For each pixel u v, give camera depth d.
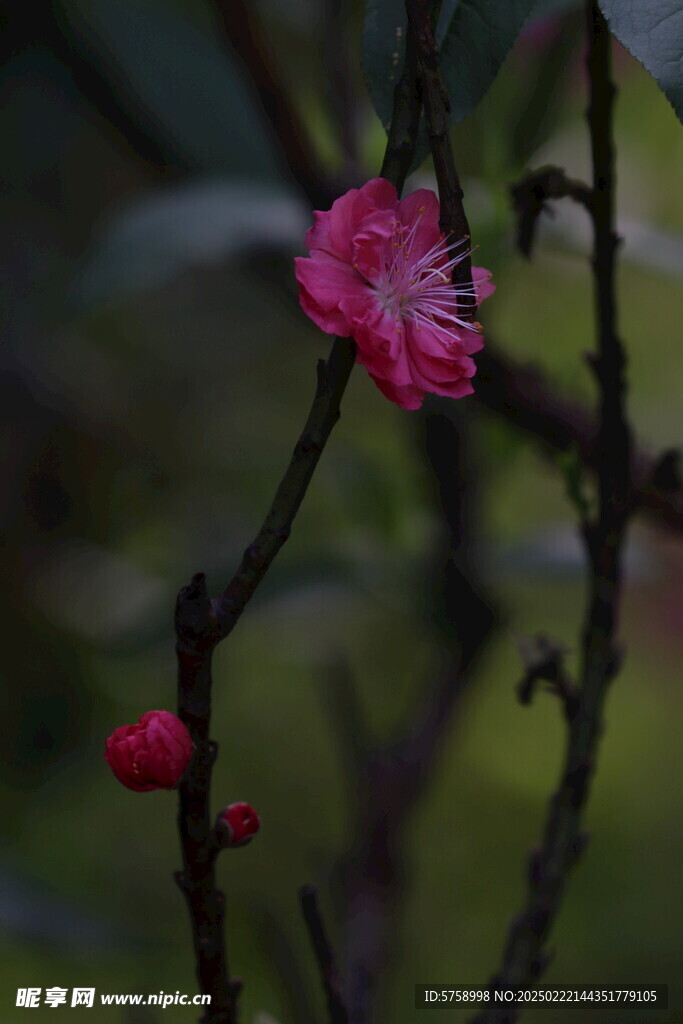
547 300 1.12
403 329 0.76
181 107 1.05
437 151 0.74
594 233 0.83
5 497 1.31
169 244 0.95
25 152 1.21
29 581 1.30
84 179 1.28
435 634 1.05
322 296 0.75
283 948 0.86
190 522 1.37
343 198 0.75
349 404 1.26
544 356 1.13
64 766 1.29
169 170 1.09
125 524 1.38
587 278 1.13
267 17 1.11
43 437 1.34
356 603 1.19
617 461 0.85
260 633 1.37
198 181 1.01
